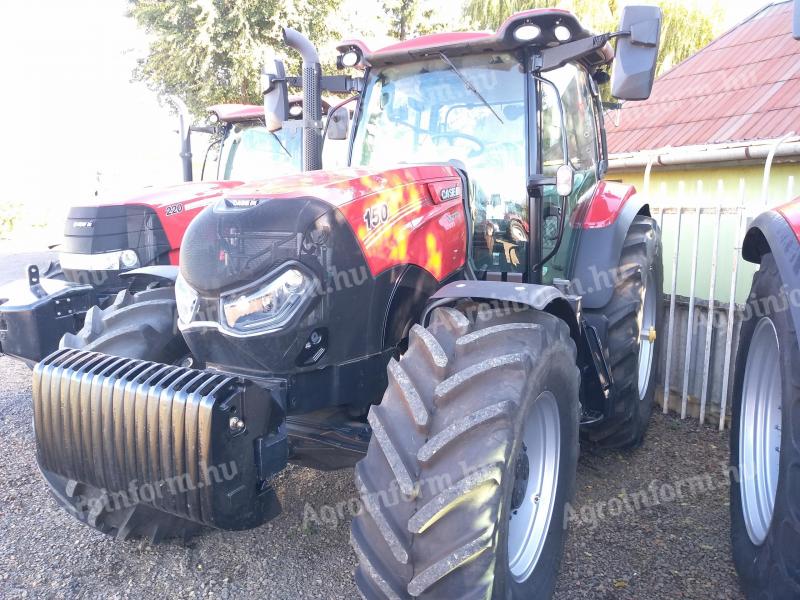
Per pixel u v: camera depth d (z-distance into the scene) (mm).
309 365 2408
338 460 2639
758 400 2781
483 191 3367
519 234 3330
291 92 6312
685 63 8781
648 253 3984
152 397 2268
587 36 3123
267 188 2586
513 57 3271
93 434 2428
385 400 2211
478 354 2211
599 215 3824
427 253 2756
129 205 5156
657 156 6609
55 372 2535
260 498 2373
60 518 3289
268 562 2889
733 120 6852
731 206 4355
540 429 2549
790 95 6691
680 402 4754
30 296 3898
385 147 3594
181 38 13484
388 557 1997
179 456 2211
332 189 2479
